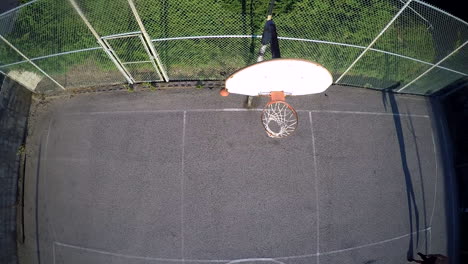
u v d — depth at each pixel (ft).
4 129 26.96
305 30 24.41
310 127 28.81
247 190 27.71
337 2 23.90
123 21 22.79
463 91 30.09
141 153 27.91
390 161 29.50
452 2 27.78
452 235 29.71
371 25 24.30
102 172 27.78
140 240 27.09
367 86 29.66
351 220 28.22
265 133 28.40
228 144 28.12
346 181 28.58
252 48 25.66
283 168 28.14
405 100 30.68
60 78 27.40
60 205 27.63
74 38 23.73
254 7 23.48
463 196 30.14
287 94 23.15
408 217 29.17
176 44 24.95
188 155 27.86
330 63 26.66
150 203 27.37
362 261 28.02
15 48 23.63
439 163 30.27
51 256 27.32
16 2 27.07
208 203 27.43
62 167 28.02
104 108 28.58
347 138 29.09
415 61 26.27
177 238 27.07
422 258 28.09
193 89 28.66
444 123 30.86
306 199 27.99
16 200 27.68
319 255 27.61
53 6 21.97
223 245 27.12
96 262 27.02
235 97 28.60
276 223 27.55
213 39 25.03
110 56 24.52
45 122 28.68
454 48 24.70
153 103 28.50
